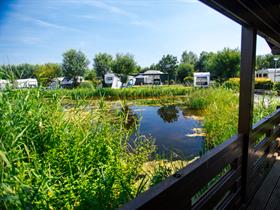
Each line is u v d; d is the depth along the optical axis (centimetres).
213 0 120
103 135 238
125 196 176
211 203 142
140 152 267
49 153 197
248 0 132
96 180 188
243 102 192
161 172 226
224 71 2939
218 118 486
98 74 3497
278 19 196
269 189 232
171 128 693
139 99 1568
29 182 162
